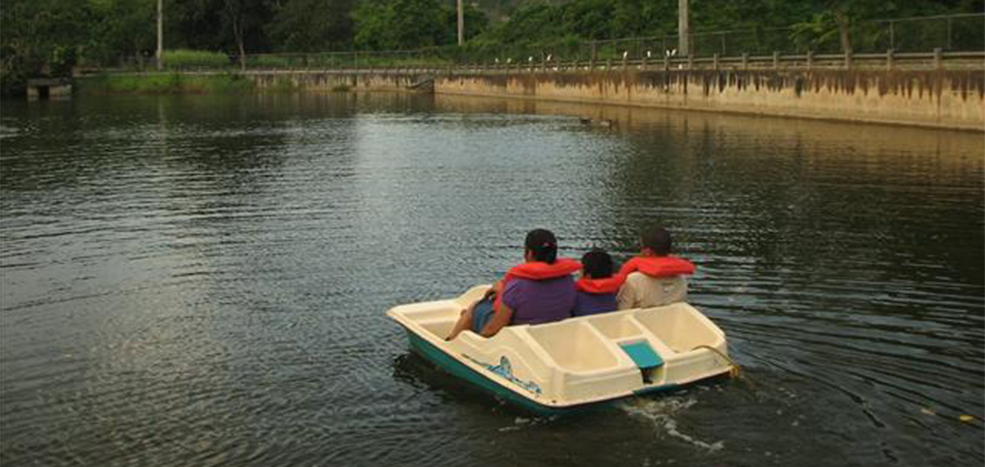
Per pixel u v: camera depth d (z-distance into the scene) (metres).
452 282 11.20
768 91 37.31
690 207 16.05
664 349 7.32
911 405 7.36
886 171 19.86
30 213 16.22
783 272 11.37
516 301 7.58
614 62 49.66
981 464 6.49
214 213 16.05
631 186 18.58
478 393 7.63
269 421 7.26
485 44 67.56
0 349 8.93
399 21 82.44
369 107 51.34
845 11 36.41
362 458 6.63
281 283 11.20
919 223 14.29
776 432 6.86
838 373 7.95
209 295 10.72
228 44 89.06
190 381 8.07
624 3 58.91
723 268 11.58
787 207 15.88
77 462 6.69
